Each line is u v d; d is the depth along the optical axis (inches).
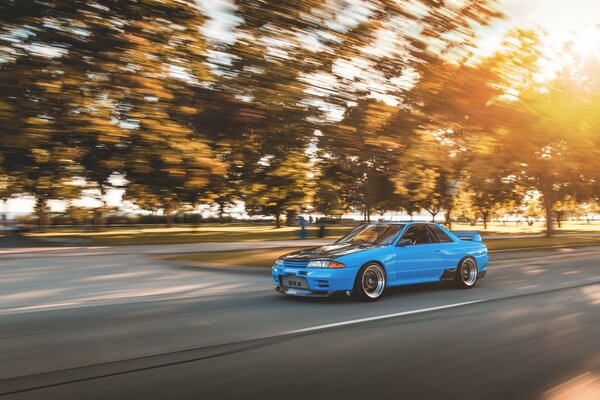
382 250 326.0
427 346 205.3
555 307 293.9
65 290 390.9
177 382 163.9
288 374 170.7
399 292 356.8
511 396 149.0
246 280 448.8
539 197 1689.2
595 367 176.2
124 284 423.8
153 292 379.2
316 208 1389.0
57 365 184.4
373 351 198.7
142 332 236.1
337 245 346.9
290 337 222.5
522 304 304.7
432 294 346.6
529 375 167.9
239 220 3088.1
